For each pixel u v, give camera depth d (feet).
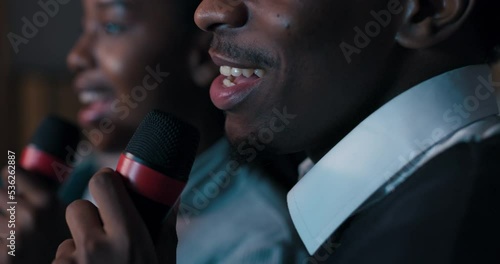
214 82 3.42
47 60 13.43
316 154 3.40
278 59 3.14
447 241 2.42
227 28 3.26
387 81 3.14
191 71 5.68
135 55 5.61
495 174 2.56
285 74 3.14
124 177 2.95
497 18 3.21
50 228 4.87
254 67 3.22
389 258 2.54
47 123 4.97
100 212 2.87
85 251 2.79
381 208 2.77
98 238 2.82
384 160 2.97
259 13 3.17
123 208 2.85
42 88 13.32
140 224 2.87
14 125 13.38
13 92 13.32
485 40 3.21
